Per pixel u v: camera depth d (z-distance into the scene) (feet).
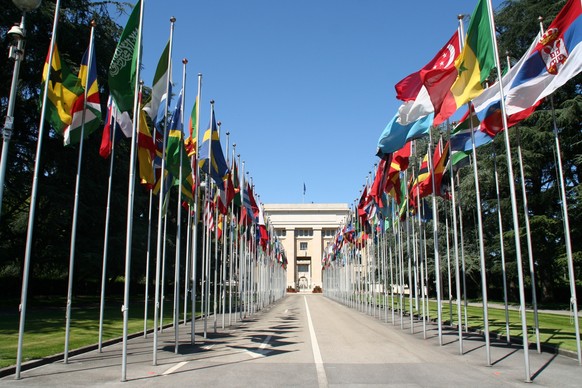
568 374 34.27
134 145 36.45
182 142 46.83
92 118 42.86
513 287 146.72
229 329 70.18
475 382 31.22
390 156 61.21
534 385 30.32
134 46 39.81
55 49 40.42
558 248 109.19
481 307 124.47
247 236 111.34
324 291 268.00
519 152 46.75
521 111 44.01
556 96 108.68
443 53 44.55
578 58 36.58
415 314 103.60
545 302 129.39
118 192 110.63
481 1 39.70
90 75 42.57
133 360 40.22
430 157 57.00
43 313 88.33
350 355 43.70
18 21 87.35
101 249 110.52
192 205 70.08
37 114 96.89
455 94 40.93
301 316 99.60
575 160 106.22
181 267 153.28
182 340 55.72
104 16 105.29
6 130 32.94
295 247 364.58
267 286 147.23
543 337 55.36
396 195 66.23
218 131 62.64
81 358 41.27
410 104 45.98
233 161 78.54
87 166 105.50
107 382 30.89
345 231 136.05
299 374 33.94
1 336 52.80
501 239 51.37
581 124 105.29
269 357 42.29
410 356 43.21
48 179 103.81
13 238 107.96
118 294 196.24
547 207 117.39
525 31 108.78
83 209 100.07
